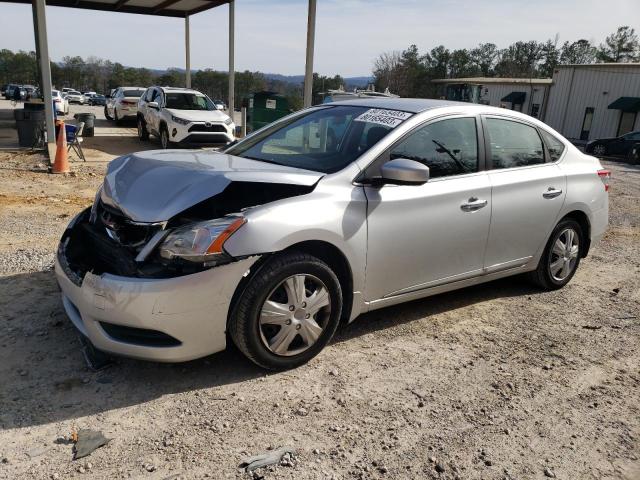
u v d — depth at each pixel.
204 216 3.47
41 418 2.96
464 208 4.21
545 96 38.91
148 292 3.03
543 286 5.34
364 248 3.69
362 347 3.98
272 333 3.46
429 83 67.44
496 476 2.73
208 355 3.55
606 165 21.20
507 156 4.67
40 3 11.27
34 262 5.25
